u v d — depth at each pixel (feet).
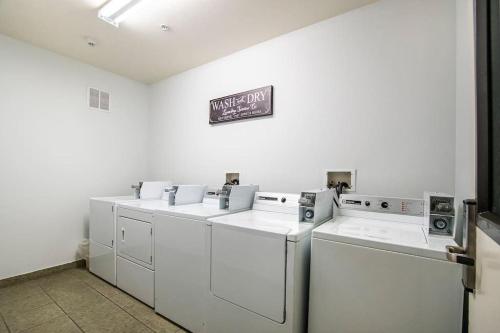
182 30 7.58
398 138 5.85
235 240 4.82
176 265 6.00
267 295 4.34
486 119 2.69
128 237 7.41
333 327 4.03
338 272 4.02
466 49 4.38
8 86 8.06
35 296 7.28
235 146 8.91
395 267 3.59
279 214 6.23
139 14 6.81
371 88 6.22
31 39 8.21
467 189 4.17
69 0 6.27
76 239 9.70
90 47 8.71
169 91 11.41
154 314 6.41
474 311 2.73
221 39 8.09
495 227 2.05
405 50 5.79
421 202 5.05
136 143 11.84
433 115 5.44
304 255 4.45
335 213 5.86
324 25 6.98
